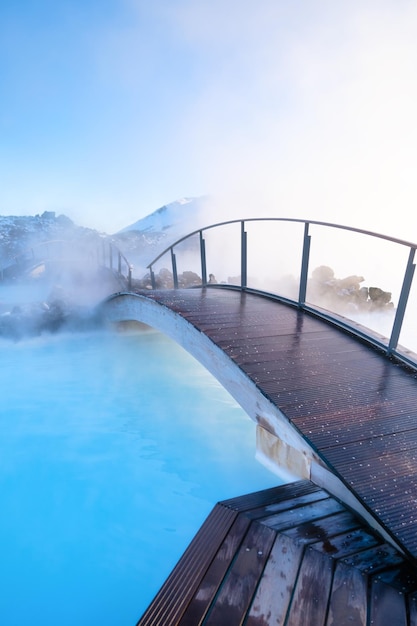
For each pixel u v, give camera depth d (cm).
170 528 315
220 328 481
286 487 298
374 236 418
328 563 212
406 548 203
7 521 324
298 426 291
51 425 518
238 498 284
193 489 367
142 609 239
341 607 184
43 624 228
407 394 339
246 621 178
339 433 285
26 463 420
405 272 396
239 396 388
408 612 180
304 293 564
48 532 312
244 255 694
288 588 197
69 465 416
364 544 227
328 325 502
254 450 439
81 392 638
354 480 244
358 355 416
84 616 234
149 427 511
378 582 197
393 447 273
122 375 721
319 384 351
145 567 274
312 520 253
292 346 432
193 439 475
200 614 183
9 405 584
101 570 270
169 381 695
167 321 590
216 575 208
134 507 343
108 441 472
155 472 400
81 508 342
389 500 230
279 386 345
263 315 539
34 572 270
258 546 229
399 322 405
